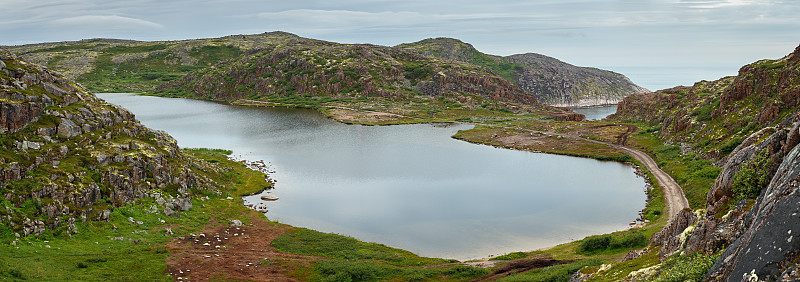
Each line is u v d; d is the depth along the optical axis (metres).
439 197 130.25
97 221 86.00
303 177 149.12
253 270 74.88
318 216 112.44
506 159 184.00
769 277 28.83
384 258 83.50
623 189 139.12
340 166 165.88
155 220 94.00
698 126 185.75
